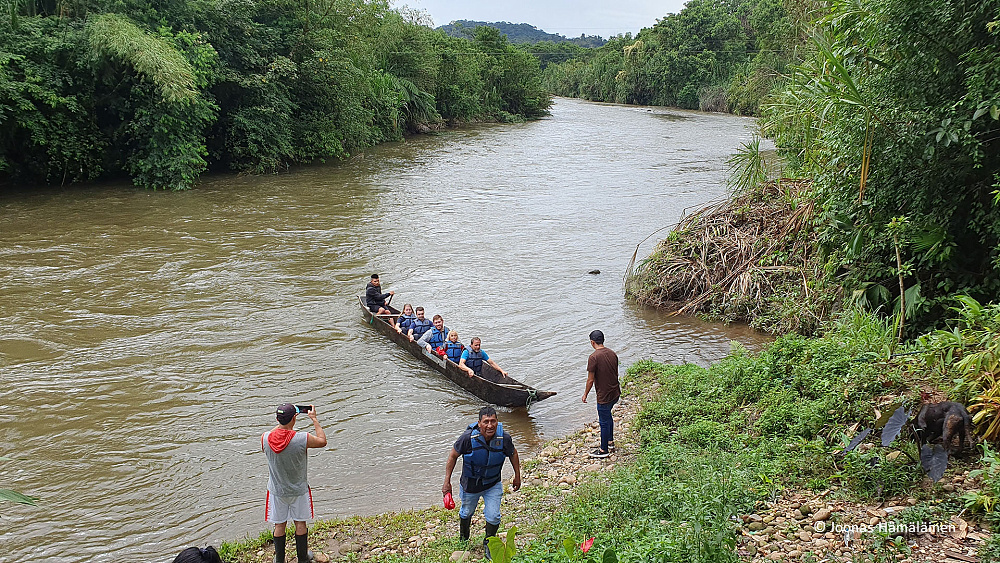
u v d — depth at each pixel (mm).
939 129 8867
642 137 48125
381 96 42875
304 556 6422
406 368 11672
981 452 6156
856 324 9453
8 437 9133
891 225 9680
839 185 10727
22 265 16453
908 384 7469
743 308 13734
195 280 15820
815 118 12906
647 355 12211
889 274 10438
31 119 23609
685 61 79312
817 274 12703
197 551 4945
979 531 5230
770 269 13797
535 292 15641
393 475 8516
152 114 25844
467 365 11047
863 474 6203
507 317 14094
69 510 7664
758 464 6957
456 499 7879
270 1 32406
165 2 27984
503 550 4617
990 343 6664
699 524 5285
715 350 12391
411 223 21844
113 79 25344
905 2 9000
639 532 5820
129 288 15125
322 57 33156
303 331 13109
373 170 32250
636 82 87500
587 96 102312
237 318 13633
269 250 18406
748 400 8859
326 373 11367
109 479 8281
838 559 5145
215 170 30797
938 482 5914
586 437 9289
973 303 7559
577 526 6328
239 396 10469
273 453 6121
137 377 10969
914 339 9836
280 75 30750
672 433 8648
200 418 9781
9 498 4406
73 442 9070
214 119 28250
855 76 10305
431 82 51688
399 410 10219
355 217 22453
